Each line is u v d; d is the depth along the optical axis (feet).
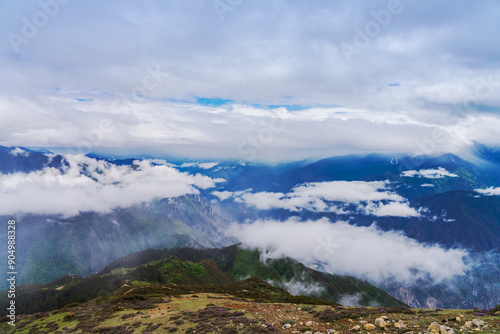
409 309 128.77
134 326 133.69
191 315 141.59
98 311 174.60
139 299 212.23
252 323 121.49
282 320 125.08
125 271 550.36
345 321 117.50
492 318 101.65
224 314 137.08
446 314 113.91
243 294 285.64
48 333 147.84
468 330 92.22
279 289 432.66
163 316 145.59
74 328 144.46
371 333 100.78
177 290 284.82
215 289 318.86
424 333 92.79
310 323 117.39
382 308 133.80
